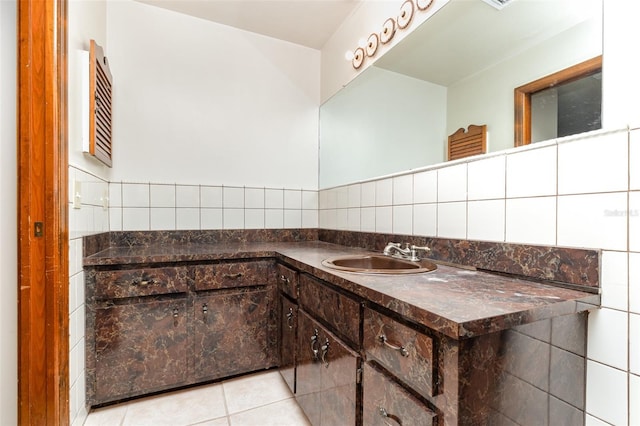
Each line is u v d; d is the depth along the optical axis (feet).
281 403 5.18
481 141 4.18
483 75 4.18
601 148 2.76
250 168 7.70
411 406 2.48
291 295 5.21
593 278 2.77
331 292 3.87
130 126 6.56
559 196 3.06
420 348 2.40
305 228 8.28
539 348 2.52
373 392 3.01
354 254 5.53
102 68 5.22
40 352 3.68
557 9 3.33
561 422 2.67
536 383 2.51
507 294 2.73
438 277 3.48
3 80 4.09
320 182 8.36
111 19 6.46
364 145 6.66
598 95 2.87
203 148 7.22
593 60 2.94
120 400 5.12
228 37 7.52
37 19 3.69
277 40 8.06
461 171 4.20
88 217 4.92
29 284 3.67
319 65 8.50
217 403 5.16
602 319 2.72
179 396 5.34
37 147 3.68
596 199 2.77
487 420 2.23
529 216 3.34
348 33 7.25
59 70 3.79
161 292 5.20
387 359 2.81
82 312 4.62
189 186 7.06
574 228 2.94
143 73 6.70
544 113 3.40
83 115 4.62
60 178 3.80
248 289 5.90
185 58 7.08
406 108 5.53
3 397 4.07
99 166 5.55
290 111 8.17
